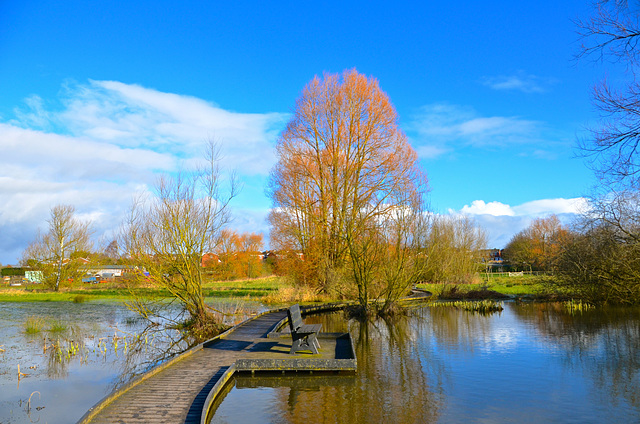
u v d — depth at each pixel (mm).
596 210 24547
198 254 17906
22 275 64062
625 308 24703
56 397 9211
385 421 7652
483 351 13664
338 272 29469
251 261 66688
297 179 31266
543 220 77062
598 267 25578
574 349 13805
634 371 11086
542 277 32656
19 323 20250
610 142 11078
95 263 46125
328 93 31062
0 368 11688
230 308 24812
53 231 43281
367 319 21703
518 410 8281
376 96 30766
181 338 16531
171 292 18219
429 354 13258
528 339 15680
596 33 9852
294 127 31578
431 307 27641
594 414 8086
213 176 18516
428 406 8469
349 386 9836
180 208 17781
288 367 10789
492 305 26703
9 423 7699
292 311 12031
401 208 22609
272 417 7832
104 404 7621
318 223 30250
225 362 11211
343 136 30906
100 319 21703
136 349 14383
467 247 50469
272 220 32750
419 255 22734
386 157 30094
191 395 8359
